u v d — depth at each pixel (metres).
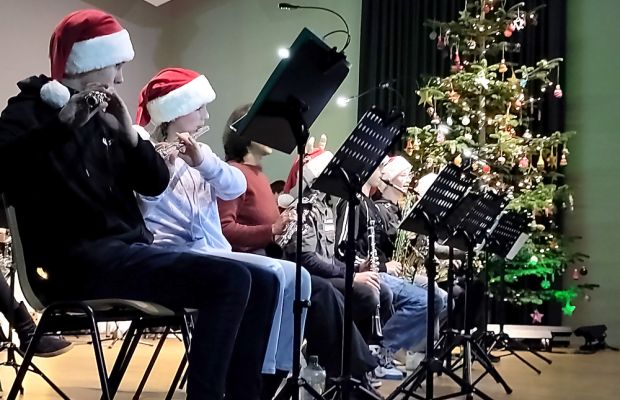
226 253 2.44
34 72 6.46
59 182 1.92
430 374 2.88
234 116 3.12
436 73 7.32
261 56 7.96
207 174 2.44
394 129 2.42
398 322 4.02
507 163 6.15
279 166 7.72
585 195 7.07
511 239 4.32
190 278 1.90
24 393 3.15
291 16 7.91
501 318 5.13
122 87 7.56
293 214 2.90
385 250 4.16
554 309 6.88
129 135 2.04
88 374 3.82
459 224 3.38
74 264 1.92
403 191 4.42
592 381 4.15
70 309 1.89
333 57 2.13
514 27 6.26
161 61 8.16
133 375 3.82
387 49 7.49
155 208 2.45
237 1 8.10
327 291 2.83
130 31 7.70
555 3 7.15
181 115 2.66
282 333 2.58
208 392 1.85
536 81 7.02
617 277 6.87
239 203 2.99
